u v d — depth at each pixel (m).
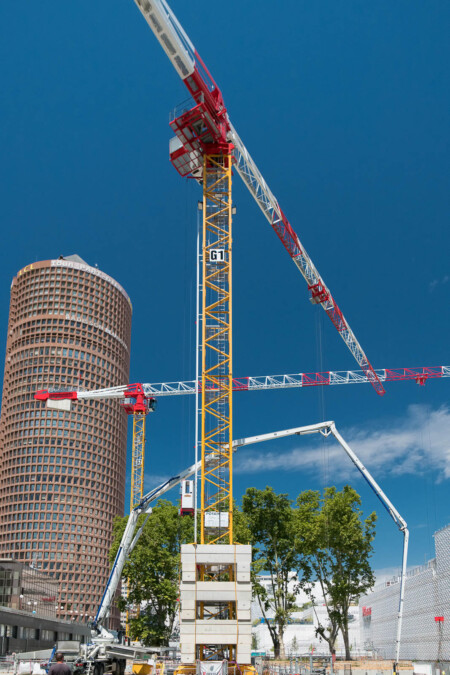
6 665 65.75
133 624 101.00
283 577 99.69
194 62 68.88
